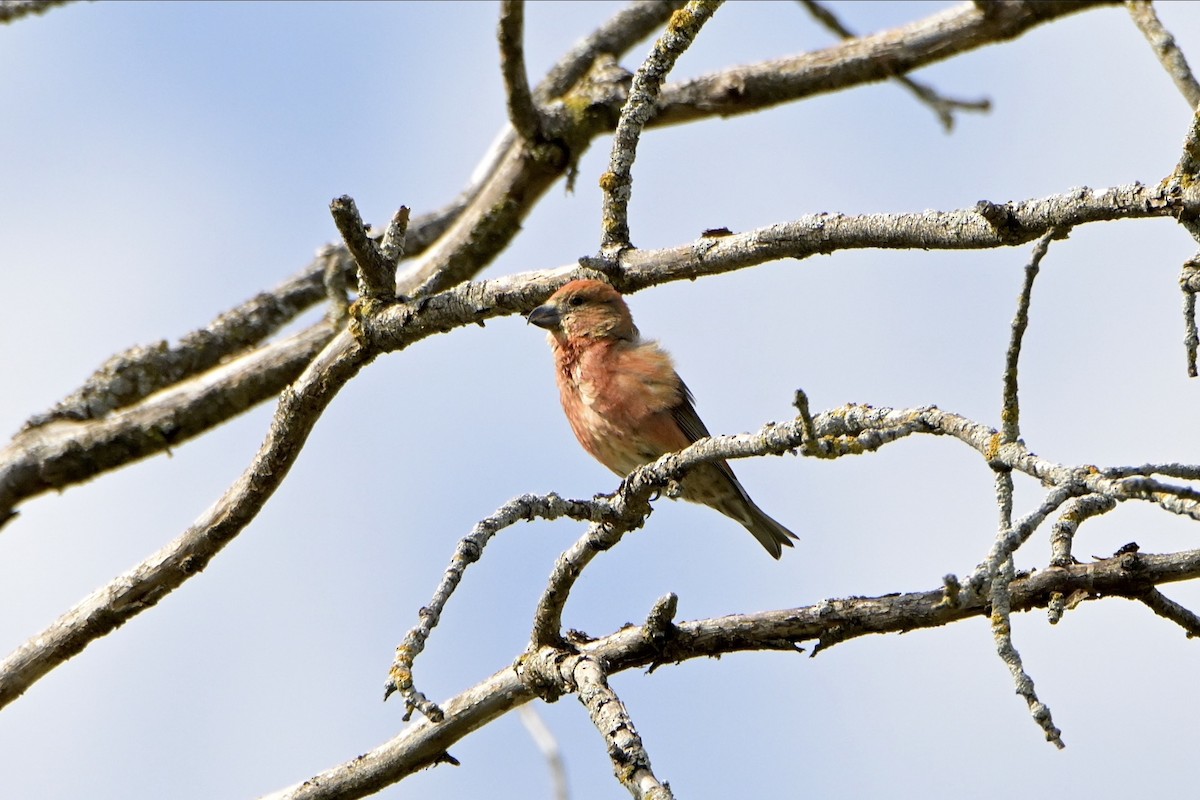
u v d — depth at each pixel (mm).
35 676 11047
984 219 8352
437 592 7039
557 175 14109
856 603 8844
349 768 9469
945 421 6738
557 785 9109
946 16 13859
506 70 13234
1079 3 13453
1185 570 8328
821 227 9055
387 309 10422
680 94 14172
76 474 13641
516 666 9023
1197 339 7121
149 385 14219
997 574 6098
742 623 8953
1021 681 5926
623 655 9039
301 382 10555
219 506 10984
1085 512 6902
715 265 9586
